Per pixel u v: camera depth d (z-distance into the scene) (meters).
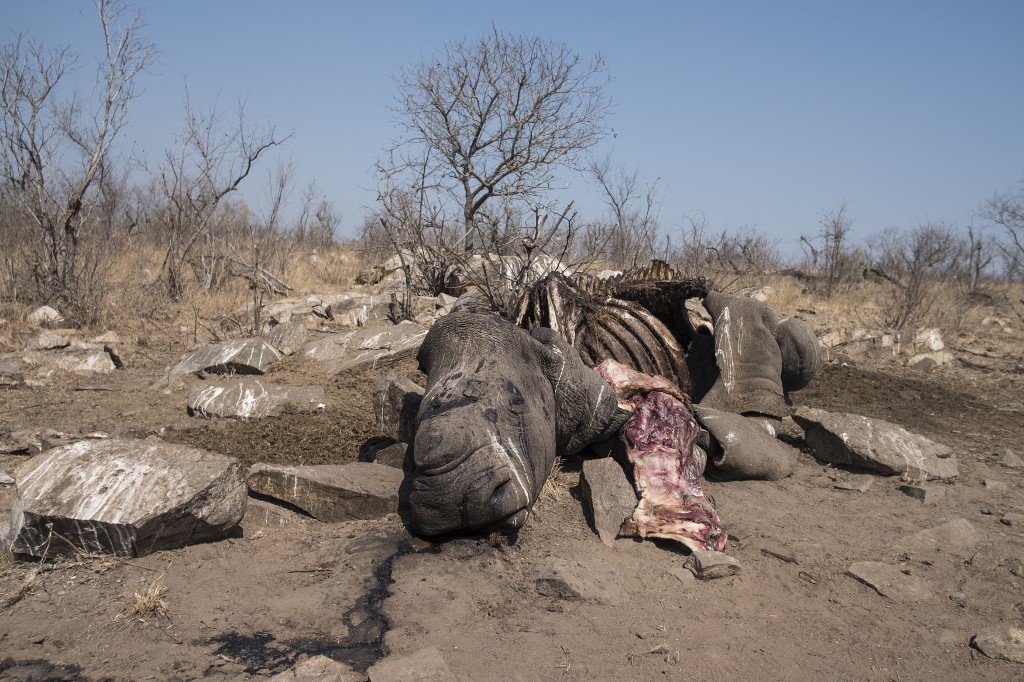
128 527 4.80
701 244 19.08
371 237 23.27
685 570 5.05
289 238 24.00
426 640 4.17
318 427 7.90
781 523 6.00
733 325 8.02
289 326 11.54
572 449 6.53
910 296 16.84
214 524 5.10
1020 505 6.66
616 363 7.12
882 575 5.11
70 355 10.85
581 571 4.80
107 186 19.97
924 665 4.20
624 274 9.16
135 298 14.60
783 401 8.02
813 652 4.27
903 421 9.45
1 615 4.34
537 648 4.12
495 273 12.30
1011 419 9.70
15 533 4.80
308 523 5.61
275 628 4.27
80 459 5.11
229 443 7.38
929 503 6.64
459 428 5.09
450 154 19.92
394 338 11.22
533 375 6.03
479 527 5.20
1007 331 16.41
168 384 9.45
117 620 4.28
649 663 4.05
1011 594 5.04
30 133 13.34
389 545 5.17
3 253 14.34
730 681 3.95
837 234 21.75
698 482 6.23
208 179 16.97
